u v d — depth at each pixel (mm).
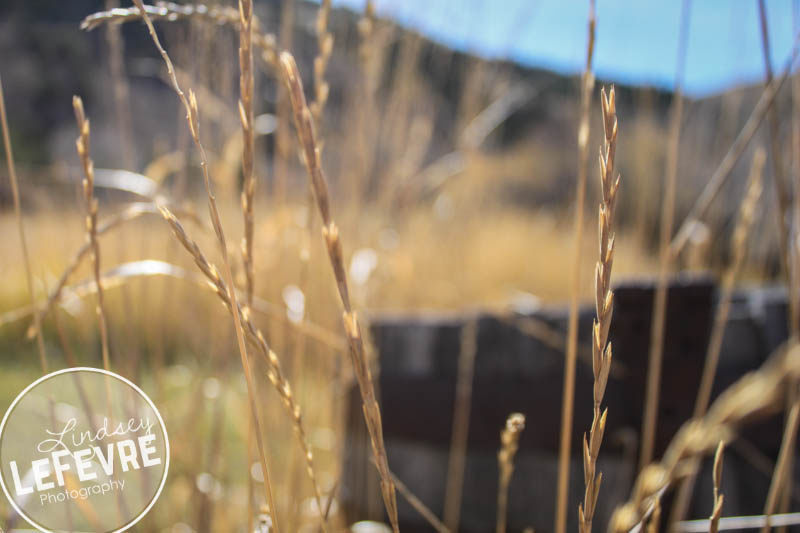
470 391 1431
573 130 6199
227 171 1409
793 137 1007
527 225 5180
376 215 1982
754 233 2207
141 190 1103
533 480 1387
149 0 840
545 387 1371
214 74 1322
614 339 1279
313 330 1043
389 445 1510
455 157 2242
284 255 1455
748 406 341
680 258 1773
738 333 1286
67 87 10188
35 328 705
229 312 516
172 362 1751
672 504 1124
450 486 1424
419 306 2262
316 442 1599
